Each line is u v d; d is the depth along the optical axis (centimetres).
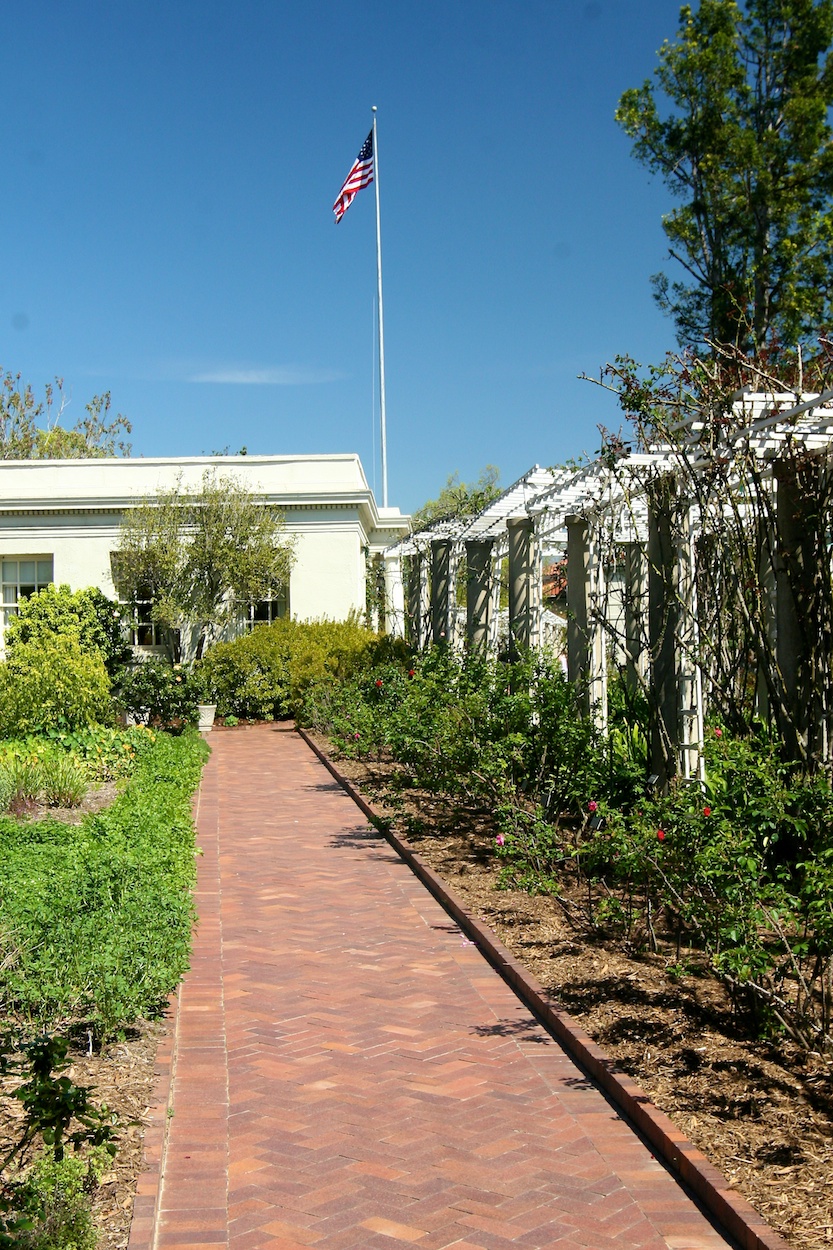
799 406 668
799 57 1714
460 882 776
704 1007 511
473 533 1488
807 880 488
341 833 1020
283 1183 375
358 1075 468
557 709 889
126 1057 469
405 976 601
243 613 2223
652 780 825
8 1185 343
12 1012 492
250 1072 471
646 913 608
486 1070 471
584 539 1079
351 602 2262
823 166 1672
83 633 1923
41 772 1054
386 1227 346
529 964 590
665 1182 372
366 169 2745
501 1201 361
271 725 2033
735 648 766
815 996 492
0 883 602
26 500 2211
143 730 1466
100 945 500
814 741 683
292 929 697
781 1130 388
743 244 1712
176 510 2127
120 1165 369
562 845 776
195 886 766
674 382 809
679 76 1738
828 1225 325
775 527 729
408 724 1048
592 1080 459
